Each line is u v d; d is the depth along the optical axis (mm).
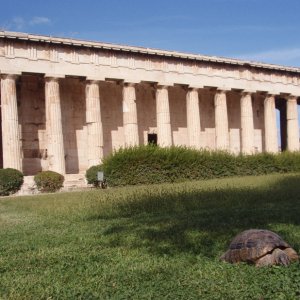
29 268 12312
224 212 22250
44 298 9531
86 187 50906
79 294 9727
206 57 61906
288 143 71688
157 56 58406
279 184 36875
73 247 15031
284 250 11398
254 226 17328
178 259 12531
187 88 61500
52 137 50594
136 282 10414
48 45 51031
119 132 59156
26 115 53594
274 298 8945
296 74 72000
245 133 66188
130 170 48719
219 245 14070
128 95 56188
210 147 66812
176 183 47375
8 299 9516
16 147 48219
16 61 49062
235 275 10531
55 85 51188
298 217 19328
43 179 46969
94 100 53562
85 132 56844
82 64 53031
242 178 50125
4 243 16359
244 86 65938
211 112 67688
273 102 69375
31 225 21141
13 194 45625
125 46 55469
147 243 15039
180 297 9211
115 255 13531
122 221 21047
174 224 18828
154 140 63031
